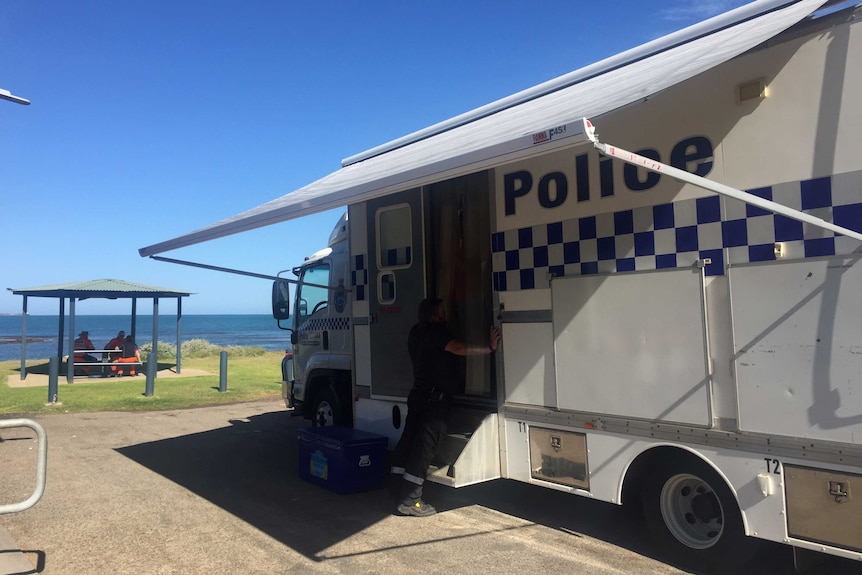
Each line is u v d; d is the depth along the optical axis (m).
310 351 7.29
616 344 3.87
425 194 5.43
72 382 14.19
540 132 2.78
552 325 4.22
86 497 5.42
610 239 3.91
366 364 6.04
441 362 4.80
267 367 18.55
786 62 3.23
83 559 4.05
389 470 6.19
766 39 3.04
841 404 2.99
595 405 3.97
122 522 4.77
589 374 4.00
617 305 3.86
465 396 5.01
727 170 3.42
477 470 4.50
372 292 5.98
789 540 3.16
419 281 5.47
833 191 3.06
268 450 7.34
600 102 3.22
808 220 2.93
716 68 3.47
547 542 4.23
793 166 3.18
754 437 3.27
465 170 3.21
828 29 3.11
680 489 3.78
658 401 3.66
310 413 7.18
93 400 11.50
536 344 4.33
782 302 3.19
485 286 5.16
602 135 3.94
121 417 9.79
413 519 4.77
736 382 3.34
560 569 3.77
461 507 5.05
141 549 4.22
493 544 4.21
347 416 6.54
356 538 4.38
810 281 3.10
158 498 5.39
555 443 4.21
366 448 5.49
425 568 3.83
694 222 3.53
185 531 4.56
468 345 4.95
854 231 3.00
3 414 10.05
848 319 2.98
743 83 3.36
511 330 4.50
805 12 3.24
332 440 5.52
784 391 3.17
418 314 5.19
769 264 3.24
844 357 2.99
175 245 5.63
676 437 3.58
